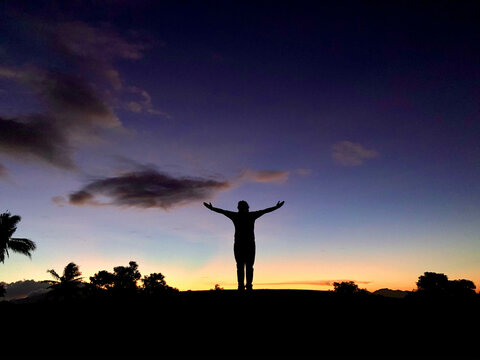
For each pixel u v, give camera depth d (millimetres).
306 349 5121
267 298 6949
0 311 6438
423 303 6715
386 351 5082
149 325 5859
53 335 5535
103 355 4988
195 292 7543
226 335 5523
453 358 4910
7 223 27984
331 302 6723
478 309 6297
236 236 8250
